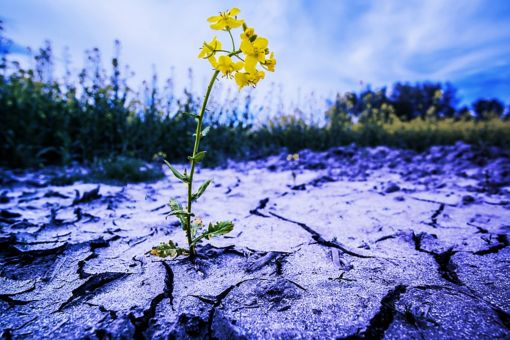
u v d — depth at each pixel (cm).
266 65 16
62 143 56
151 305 14
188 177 17
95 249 20
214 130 68
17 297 14
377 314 13
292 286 15
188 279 16
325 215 28
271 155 71
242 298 14
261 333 12
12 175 42
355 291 15
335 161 63
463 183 42
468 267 17
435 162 60
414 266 17
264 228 24
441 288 15
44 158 55
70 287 15
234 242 21
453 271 17
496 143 86
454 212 28
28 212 27
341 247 20
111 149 58
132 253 19
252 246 20
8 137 49
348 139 83
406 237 21
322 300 14
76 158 57
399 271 17
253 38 15
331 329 12
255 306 13
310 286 15
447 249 19
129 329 12
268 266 17
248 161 66
